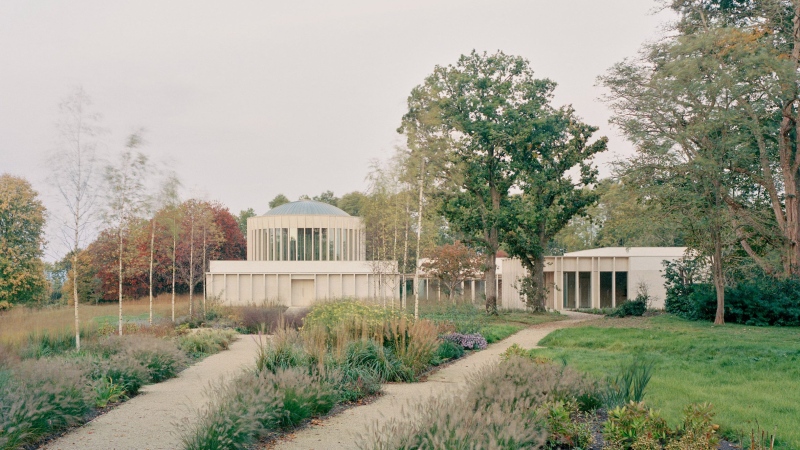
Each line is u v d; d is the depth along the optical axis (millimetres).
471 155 32906
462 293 44219
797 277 23141
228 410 7414
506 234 34406
